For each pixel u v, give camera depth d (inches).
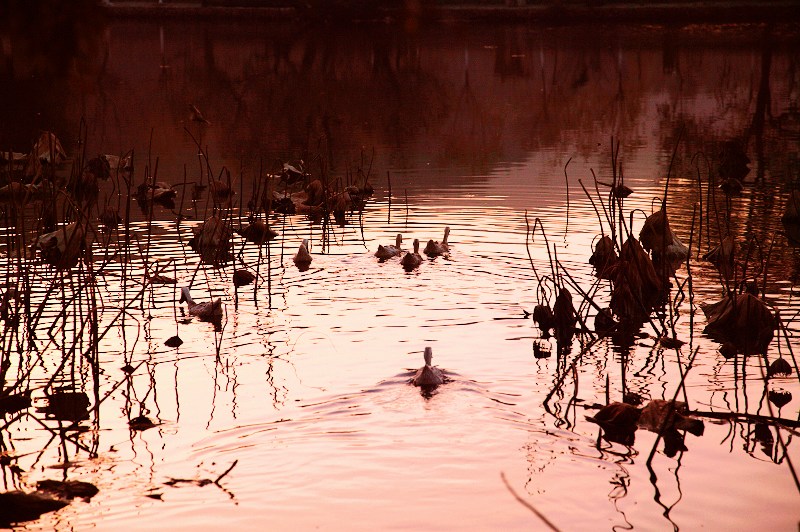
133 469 269.6
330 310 429.7
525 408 307.0
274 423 297.6
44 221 477.4
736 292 432.1
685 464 269.1
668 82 1432.1
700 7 2278.5
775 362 351.6
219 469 266.8
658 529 232.2
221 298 451.5
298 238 582.9
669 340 381.1
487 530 231.1
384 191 731.4
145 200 699.4
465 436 283.4
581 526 234.1
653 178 748.0
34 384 341.7
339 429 290.0
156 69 1651.1
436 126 1087.0
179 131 1049.5
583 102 1264.8
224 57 1808.6
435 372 332.8
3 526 238.1
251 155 897.5
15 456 280.5
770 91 1301.7
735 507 244.7
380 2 2003.0
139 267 503.8
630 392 324.5
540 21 2356.1
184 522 238.1
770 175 753.0
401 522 235.1
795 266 491.8
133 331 403.2
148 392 331.9
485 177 775.1
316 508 243.1
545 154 884.6
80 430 299.4
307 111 1213.1
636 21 2298.2
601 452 275.3
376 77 1563.7
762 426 297.4
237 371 351.3
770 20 2207.2
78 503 249.3
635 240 438.9
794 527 233.3
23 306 424.5
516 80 1512.1
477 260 513.7
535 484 254.5
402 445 277.0
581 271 486.0
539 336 389.1
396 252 527.2
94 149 922.7
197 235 551.8
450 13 2378.2
